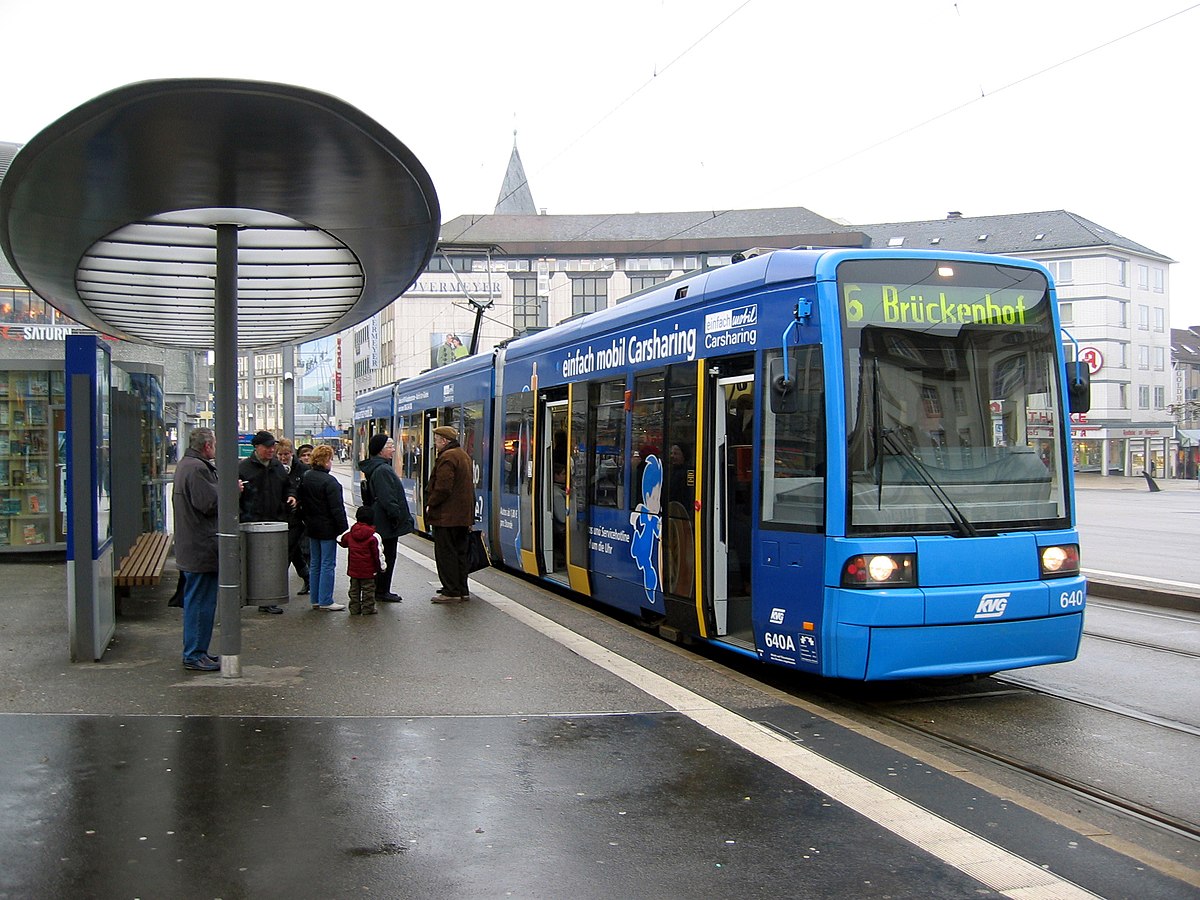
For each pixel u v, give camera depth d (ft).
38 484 47.11
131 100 20.06
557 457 41.52
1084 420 238.89
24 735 20.66
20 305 79.46
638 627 37.83
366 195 25.96
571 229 255.50
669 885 14.53
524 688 25.11
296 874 14.64
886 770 19.54
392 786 18.19
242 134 21.83
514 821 16.72
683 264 233.96
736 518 28.02
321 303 40.96
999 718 24.97
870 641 23.49
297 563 40.70
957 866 15.24
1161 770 21.02
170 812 16.79
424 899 13.96
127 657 28.02
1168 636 35.45
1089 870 15.23
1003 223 261.65
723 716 22.82
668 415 31.37
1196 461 225.97
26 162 22.35
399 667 27.27
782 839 16.16
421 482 67.00
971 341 25.63
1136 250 251.39
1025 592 24.80
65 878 14.35
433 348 223.30
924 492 24.61
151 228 30.35
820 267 24.91
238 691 24.44
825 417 24.35
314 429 351.87
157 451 55.31
